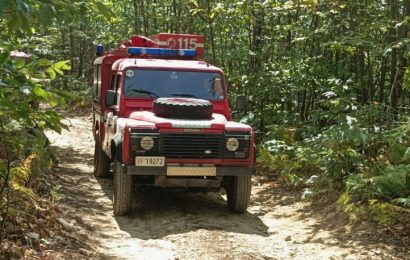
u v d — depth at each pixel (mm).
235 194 7305
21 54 4227
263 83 11281
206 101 7598
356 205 6895
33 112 3367
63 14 3150
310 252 5777
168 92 7930
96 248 5652
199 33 14852
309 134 10109
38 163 7461
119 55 9461
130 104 7773
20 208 5637
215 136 7016
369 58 9672
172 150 6898
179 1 16172
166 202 7988
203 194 8664
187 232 6320
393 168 6633
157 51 9086
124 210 7066
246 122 11734
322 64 10633
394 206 6285
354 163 7855
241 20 12133
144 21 18547
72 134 15523
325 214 7203
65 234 5723
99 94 9711
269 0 10055
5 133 4078
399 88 9070
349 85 9953
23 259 4637
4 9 2607
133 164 6836
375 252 5672
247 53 12031
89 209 7355
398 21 9438
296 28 10586
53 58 28109
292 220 7172
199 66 8297
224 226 6668
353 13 9992
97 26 21469
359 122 8016
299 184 8805
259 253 5586
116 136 7215
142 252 5629
